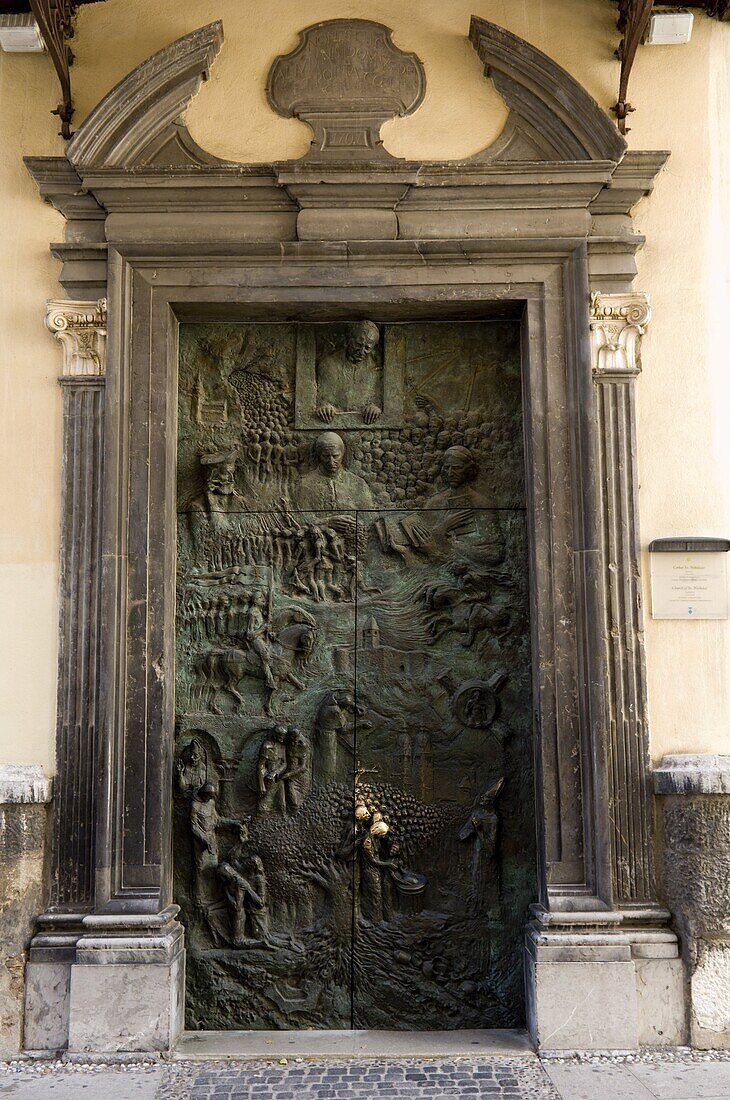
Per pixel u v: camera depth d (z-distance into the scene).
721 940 4.38
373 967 4.74
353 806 4.84
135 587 4.68
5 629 4.69
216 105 4.94
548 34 5.01
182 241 4.80
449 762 4.85
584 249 4.78
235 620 4.95
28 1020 4.43
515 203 4.82
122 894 4.49
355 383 5.05
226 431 5.04
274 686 4.89
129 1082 4.08
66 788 4.59
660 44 4.99
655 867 4.55
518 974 4.71
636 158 4.83
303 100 4.93
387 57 4.97
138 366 4.79
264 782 4.82
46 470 4.78
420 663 4.92
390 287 4.82
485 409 5.03
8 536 4.74
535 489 4.72
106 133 4.80
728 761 4.55
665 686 4.66
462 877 4.79
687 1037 4.39
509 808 4.80
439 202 4.82
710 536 4.72
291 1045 4.48
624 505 4.74
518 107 4.90
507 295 4.82
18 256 4.89
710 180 4.93
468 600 4.93
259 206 4.84
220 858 4.82
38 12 4.55
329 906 4.79
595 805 4.48
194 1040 4.55
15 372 4.83
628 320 4.80
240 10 5.01
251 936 4.76
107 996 4.36
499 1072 4.15
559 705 4.59
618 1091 3.92
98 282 4.85
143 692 4.62
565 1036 4.34
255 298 4.81
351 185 4.78
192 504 4.99
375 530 5.00
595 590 4.60
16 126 4.96
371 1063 4.29
